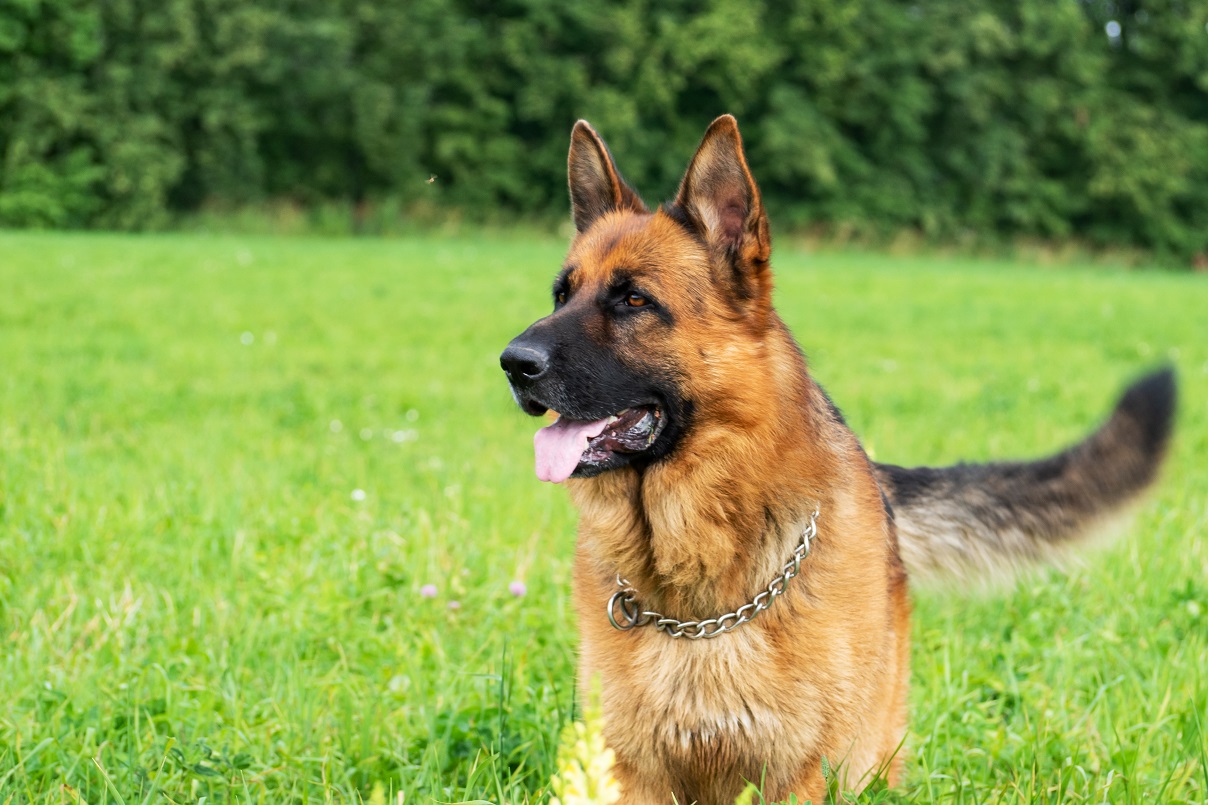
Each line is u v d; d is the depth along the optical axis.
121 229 32.59
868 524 3.43
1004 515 4.16
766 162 38.72
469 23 37.84
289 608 4.65
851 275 25.95
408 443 7.95
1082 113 41.00
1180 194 42.41
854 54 38.81
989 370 12.66
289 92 34.75
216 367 10.99
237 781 3.39
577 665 3.54
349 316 15.27
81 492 6.02
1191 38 41.34
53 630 4.35
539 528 5.80
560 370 3.37
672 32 36.03
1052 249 41.59
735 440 3.26
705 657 3.16
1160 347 14.92
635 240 3.53
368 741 3.62
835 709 3.18
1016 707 4.12
